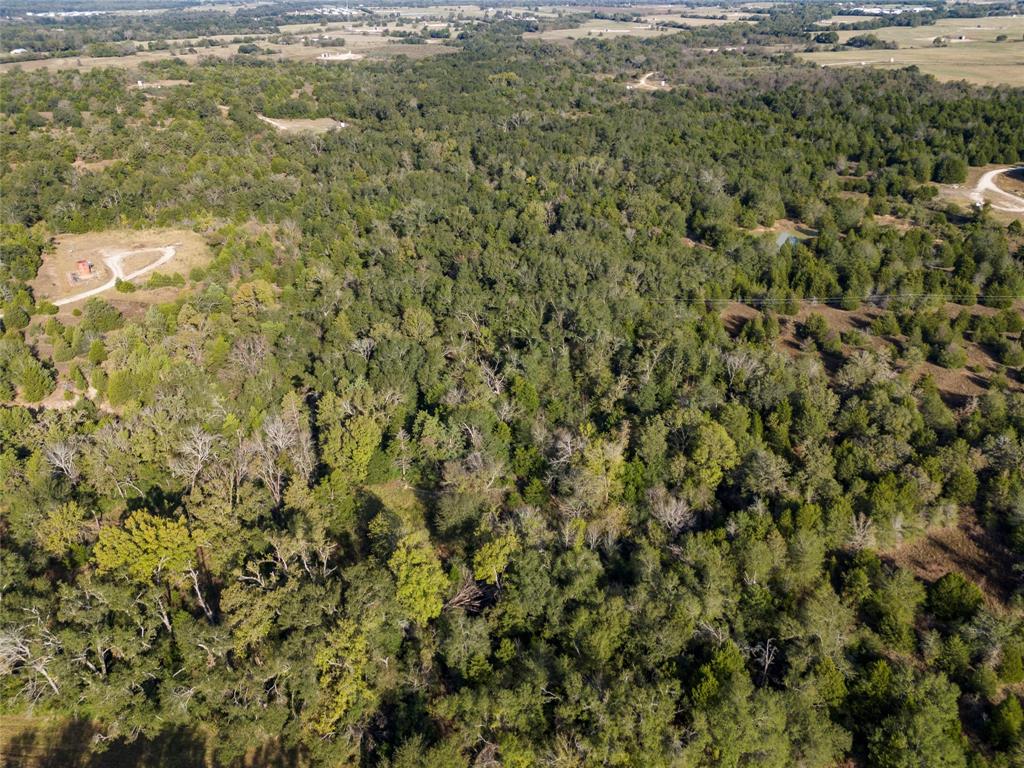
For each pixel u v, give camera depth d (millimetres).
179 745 50594
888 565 60594
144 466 69250
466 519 66938
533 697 48656
